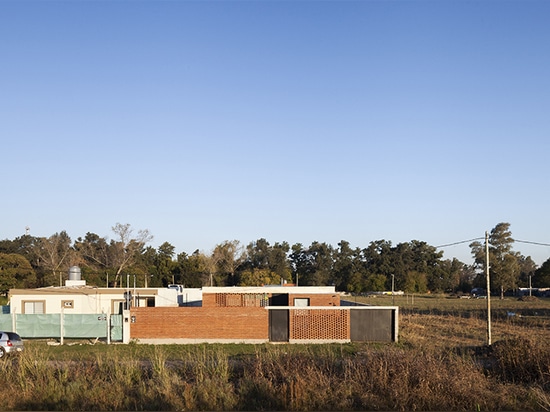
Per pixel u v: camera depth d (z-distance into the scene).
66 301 36.78
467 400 13.30
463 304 73.38
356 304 41.72
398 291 110.50
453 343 30.17
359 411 12.93
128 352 26.36
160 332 31.45
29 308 36.53
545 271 108.25
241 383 14.70
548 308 61.94
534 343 18.02
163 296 40.97
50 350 27.20
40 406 13.50
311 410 13.02
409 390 13.51
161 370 15.95
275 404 13.37
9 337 24.91
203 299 39.09
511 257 95.50
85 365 17.45
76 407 13.43
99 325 31.72
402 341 31.36
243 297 39.16
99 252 95.25
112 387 14.41
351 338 31.89
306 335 31.69
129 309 32.22
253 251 108.50
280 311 32.00
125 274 77.31
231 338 31.61
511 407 13.19
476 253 102.38
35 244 97.56
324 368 15.62
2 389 14.68
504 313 52.75
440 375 13.85
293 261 124.81
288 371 15.05
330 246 124.69
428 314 53.00
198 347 28.75
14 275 66.25
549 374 16.03
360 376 14.48
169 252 109.62
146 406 13.26
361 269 119.50
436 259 121.56
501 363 17.12
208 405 13.34
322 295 38.31
